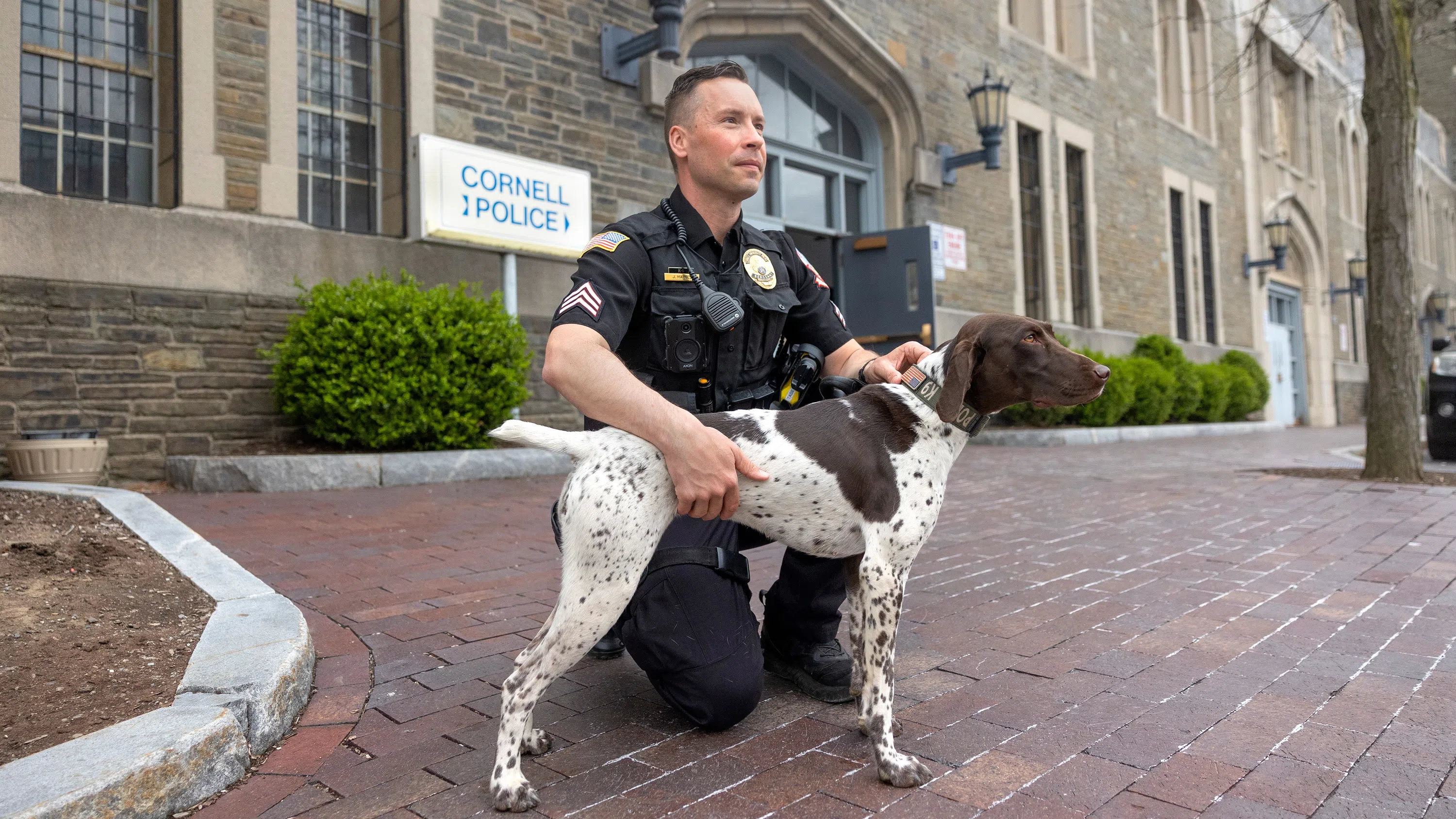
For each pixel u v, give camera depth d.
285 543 4.26
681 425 1.79
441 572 3.79
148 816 1.71
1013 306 13.00
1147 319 16.16
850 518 1.95
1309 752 1.97
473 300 6.80
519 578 3.70
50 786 1.60
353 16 7.38
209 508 5.09
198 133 6.20
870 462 1.92
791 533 1.98
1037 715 2.23
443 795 1.85
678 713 2.31
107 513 4.08
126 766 1.68
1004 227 12.95
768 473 1.89
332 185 7.25
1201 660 2.64
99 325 5.73
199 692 2.09
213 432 6.18
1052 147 14.09
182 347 6.06
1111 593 3.48
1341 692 2.34
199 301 6.14
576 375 1.89
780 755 2.03
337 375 6.10
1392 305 6.85
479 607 3.28
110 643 2.49
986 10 12.85
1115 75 15.69
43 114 5.92
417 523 4.84
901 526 1.91
